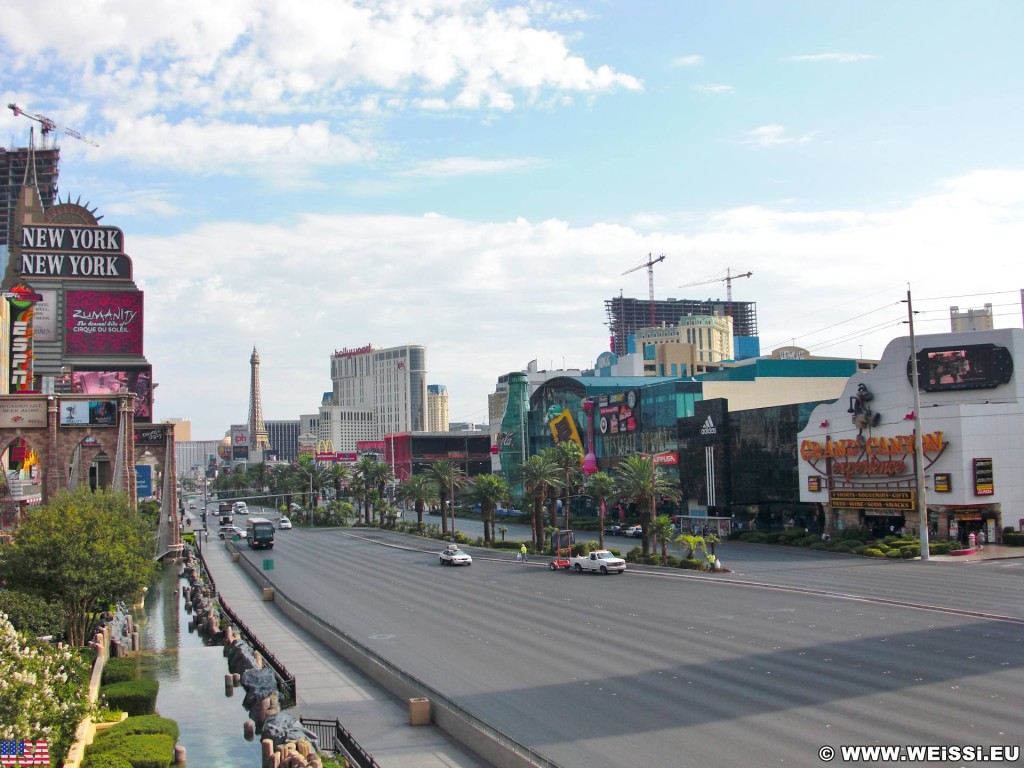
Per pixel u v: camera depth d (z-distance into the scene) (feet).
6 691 90.84
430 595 246.06
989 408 285.02
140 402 526.16
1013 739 97.50
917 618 169.99
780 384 494.59
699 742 102.89
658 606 204.23
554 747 103.96
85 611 182.60
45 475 332.19
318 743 114.42
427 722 121.39
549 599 226.17
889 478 303.48
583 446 558.97
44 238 527.40
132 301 533.55
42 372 518.78
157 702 151.64
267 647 182.09
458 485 531.09
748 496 393.50
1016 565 243.81
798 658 142.10
